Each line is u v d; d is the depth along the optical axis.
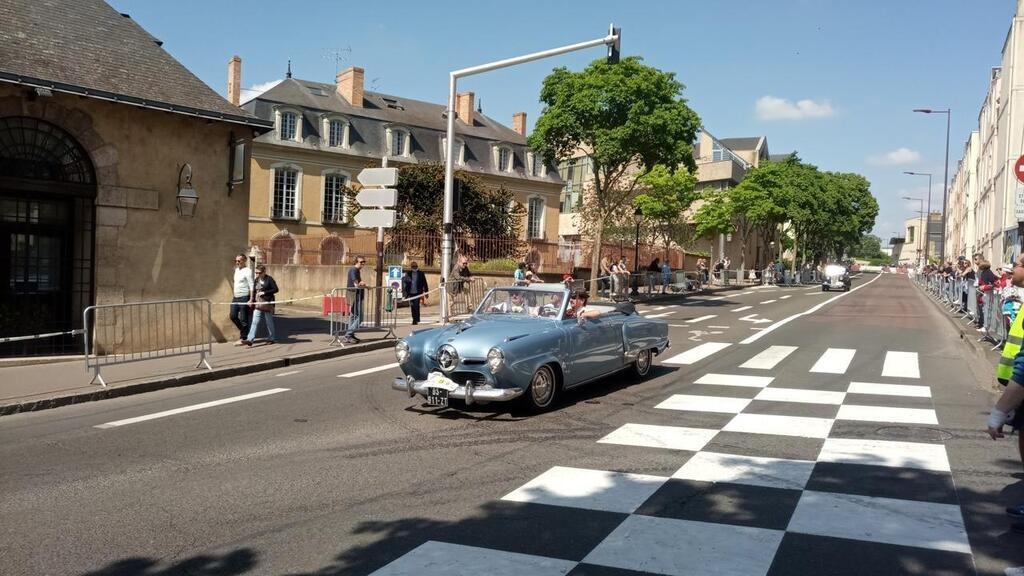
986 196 42.03
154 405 9.19
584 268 30.66
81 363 12.03
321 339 15.20
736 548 4.37
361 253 27.48
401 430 7.55
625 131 27.61
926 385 10.12
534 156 53.94
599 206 30.47
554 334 8.51
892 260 161.00
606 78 27.89
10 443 7.18
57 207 12.88
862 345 14.69
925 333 17.16
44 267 12.75
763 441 6.99
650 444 6.91
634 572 4.04
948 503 5.17
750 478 5.79
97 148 12.79
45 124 12.38
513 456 6.52
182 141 13.91
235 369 11.66
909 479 5.74
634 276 31.83
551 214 54.72
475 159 51.19
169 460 6.45
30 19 13.00
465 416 8.22
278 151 42.88
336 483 5.74
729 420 7.93
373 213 16.47
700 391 9.70
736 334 16.73
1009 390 4.61
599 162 29.72
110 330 13.00
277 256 28.42
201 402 9.28
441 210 32.34
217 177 14.40
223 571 4.11
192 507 5.19
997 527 4.71
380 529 4.73
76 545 4.50
